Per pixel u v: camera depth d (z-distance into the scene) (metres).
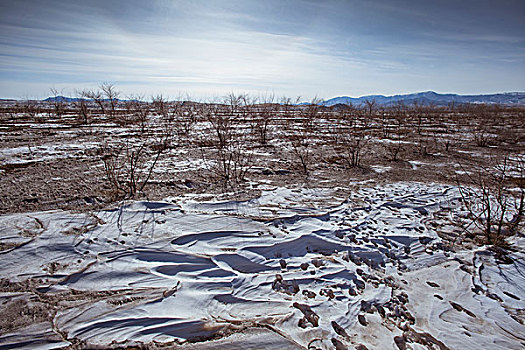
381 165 8.09
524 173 7.20
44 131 12.12
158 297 2.64
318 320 2.49
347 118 22.95
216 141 10.78
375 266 3.38
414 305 2.75
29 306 2.42
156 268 3.04
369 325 2.48
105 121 16.78
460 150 10.54
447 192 5.73
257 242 3.62
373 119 22.94
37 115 19.42
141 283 2.81
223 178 6.17
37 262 2.99
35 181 5.43
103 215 4.07
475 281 3.11
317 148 10.31
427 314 2.63
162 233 3.68
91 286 2.72
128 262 3.09
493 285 3.04
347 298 2.80
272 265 3.27
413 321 2.54
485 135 14.44
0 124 14.14
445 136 13.97
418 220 4.49
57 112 19.39
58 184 5.28
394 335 2.37
